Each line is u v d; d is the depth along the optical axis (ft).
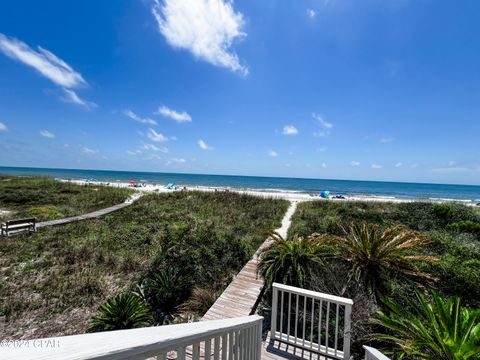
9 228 23.76
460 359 5.62
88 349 1.94
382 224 25.21
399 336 7.81
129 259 19.39
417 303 8.77
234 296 12.54
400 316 7.79
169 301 13.97
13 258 19.52
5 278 16.66
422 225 25.16
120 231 25.96
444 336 6.39
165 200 43.70
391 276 10.99
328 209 39.14
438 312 7.07
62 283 16.21
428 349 6.62
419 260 11.94
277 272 11.62
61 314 13.44
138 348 2.33
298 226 25.63
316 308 10.67
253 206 41.55
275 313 9.46
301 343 8.94
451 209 28.43
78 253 20.40
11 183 56.29
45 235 24.88
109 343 2.21
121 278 17.16
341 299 8.15
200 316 12.54
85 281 16.35
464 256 14.52
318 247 12.37
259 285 13.73
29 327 12.44
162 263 17.80
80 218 31.48
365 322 8.86
